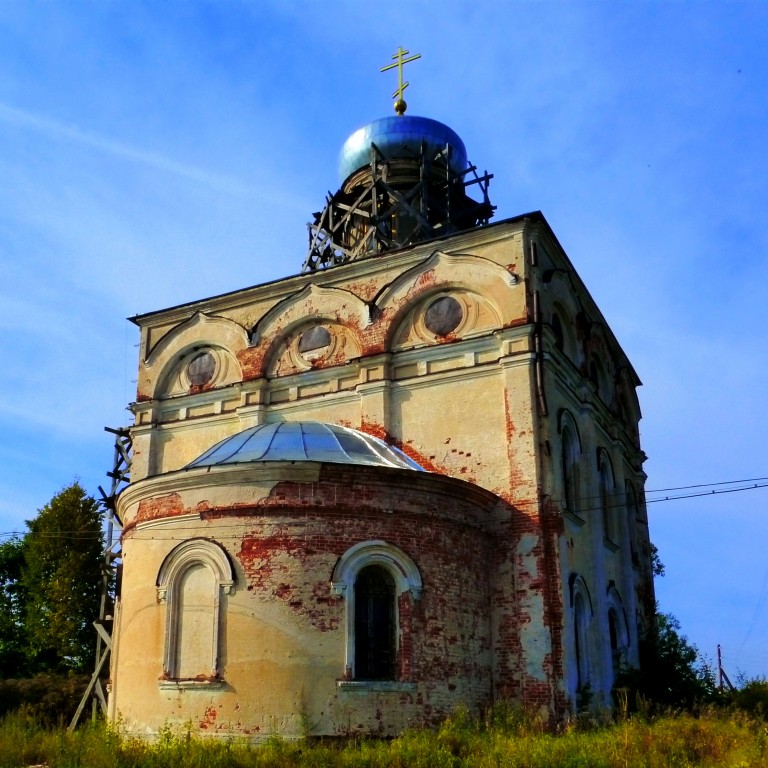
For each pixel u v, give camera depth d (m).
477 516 20.08
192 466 18.89
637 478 32.09
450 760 13.82
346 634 16.83
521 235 23.03
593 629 22.48
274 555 17.16
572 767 13.59
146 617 17.88
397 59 35.22
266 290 26.73
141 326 28.95
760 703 22.36
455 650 18.20
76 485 43.78
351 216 31.52
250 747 15.02
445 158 32.09
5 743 14.89
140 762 14.14
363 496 17.91
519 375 21.72
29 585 41.47
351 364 24.22
